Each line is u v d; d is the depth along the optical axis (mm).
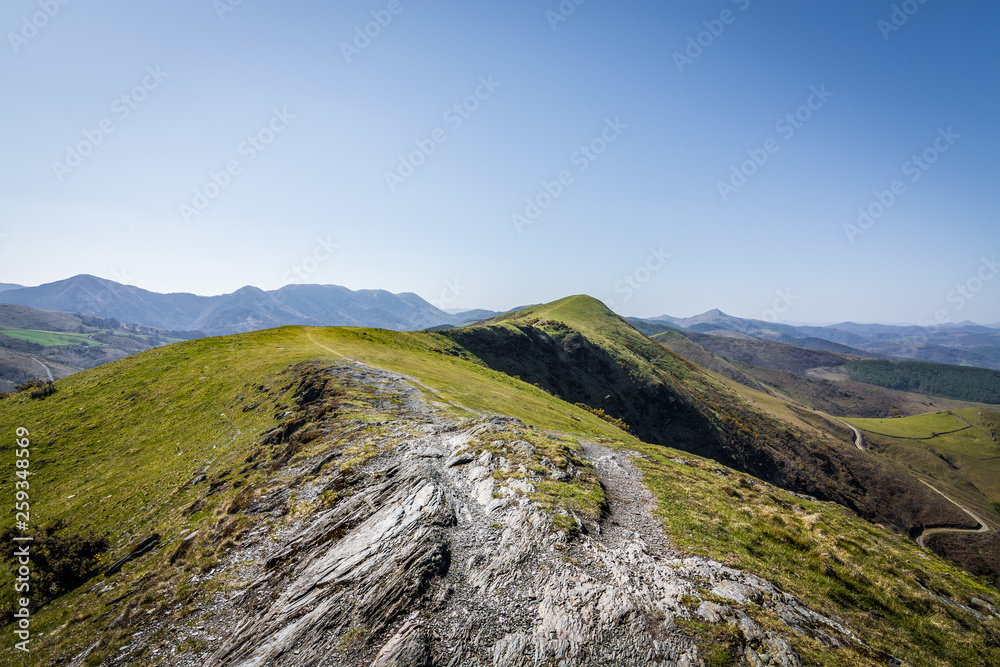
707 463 31781
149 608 17578
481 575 15281
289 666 12898
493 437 28141
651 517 20875
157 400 51812
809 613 15062
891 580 18375
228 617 16031
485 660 12102
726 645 12492
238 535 21016
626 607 13555
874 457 162625
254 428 39219
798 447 150000
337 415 34438
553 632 12836
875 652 13797
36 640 18312
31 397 56219
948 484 180375
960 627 16422
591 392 127688
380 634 13234
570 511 19250
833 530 21656
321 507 21844
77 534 26047
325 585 15922
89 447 43125
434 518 18297
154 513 29000
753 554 18781
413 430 31125
